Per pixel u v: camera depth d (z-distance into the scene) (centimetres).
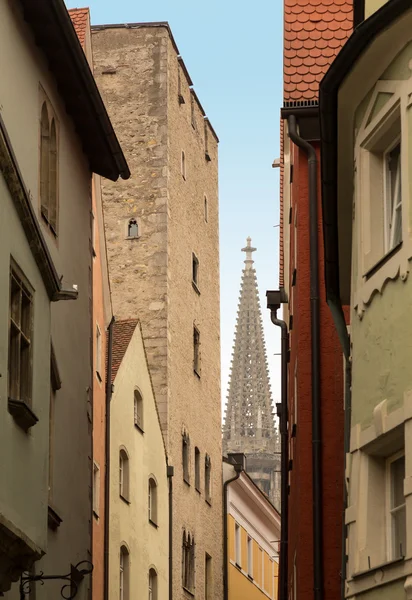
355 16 1859
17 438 1488
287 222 3225
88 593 2370
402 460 1566
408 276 1485
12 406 1469
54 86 2255
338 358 2202
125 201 5559
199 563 5441
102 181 5588
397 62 1559
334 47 2398
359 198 1650
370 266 1605
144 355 4597
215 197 6500
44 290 1662
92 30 5769
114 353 4238
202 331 5981
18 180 1471
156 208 5538
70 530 2239
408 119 1516
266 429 15988
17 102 1962
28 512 1520
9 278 1455
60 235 2286
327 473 2142
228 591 5894
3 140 1400
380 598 1488
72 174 2412
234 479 5944
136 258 5481
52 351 2120
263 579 6669
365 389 1578
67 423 2252
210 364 6081
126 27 5753
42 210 2161
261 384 16225
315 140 2334
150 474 4588
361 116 1652
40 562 1986
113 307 5431
